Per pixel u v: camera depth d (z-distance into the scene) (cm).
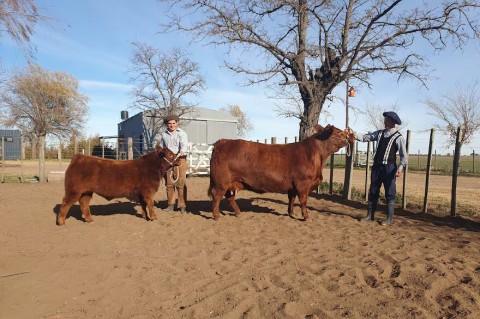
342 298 366
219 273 448
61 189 1243
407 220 752
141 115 3009
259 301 364
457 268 444
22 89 4625
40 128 4853
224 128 3219
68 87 5025
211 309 352
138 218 762
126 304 372
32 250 547
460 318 321
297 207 905
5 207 883
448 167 3131
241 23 1203
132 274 450
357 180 1775
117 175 702
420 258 486
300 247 549
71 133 4956
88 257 514
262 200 1008
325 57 1225
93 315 351
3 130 3900
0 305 367
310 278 419
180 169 810
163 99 2958
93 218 763
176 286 412
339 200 1026
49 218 761
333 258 493
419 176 2225
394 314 330
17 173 1994
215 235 630
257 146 734
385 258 490
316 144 734
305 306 348
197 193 1175
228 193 783
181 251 540
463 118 2841
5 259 504
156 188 732
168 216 787
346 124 1449
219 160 728
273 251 533
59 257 515
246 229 672
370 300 360
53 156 3703
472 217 800
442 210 868
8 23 757
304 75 1231
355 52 1152
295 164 720
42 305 369
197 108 3088
